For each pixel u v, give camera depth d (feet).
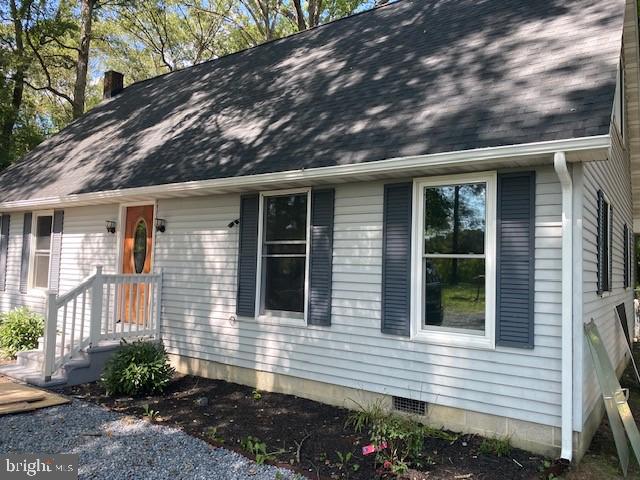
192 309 24.95
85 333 29.78
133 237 28.78
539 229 15.29
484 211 16.51
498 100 16.66
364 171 17.35
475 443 15.65
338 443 15.58
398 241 18.13
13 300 35.53
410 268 17.76
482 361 16.10
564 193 14.65
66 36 66.33
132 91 43.70
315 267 20.44
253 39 82.28
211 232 24.52
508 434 15.49
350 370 19.19
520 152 14.24
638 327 41.63
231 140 24.52
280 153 20.88
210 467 13.42
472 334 16.48
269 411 18.95
